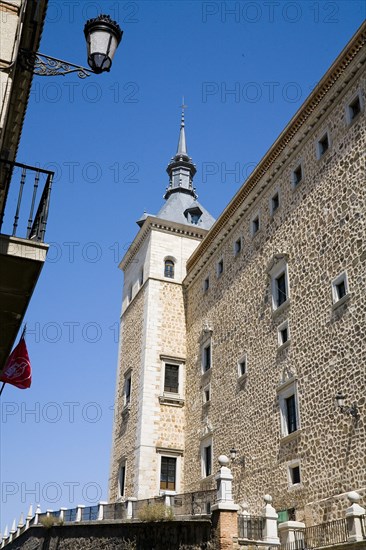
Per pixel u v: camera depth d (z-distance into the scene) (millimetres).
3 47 10078
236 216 32500
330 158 24172
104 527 25453
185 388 36469
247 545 18125
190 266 39281
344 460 19516
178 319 38719
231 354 30547
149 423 34594
